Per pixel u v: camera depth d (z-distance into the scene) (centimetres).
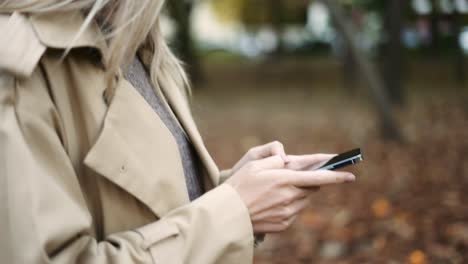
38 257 87
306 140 891
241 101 1467
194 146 137
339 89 1573
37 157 94
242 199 110
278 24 2423
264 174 112
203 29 4222
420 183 560
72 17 101
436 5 1705
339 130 945
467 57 1571
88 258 96
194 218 105
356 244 411
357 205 502
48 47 98
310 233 442
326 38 2817
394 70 1122
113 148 104
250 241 107
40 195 90
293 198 112
